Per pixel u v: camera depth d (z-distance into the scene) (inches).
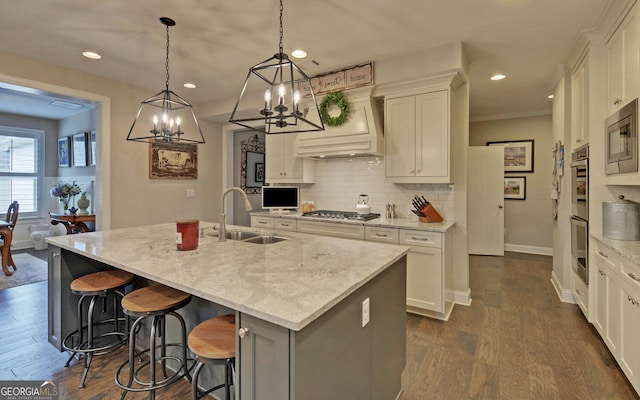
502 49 121.5
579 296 122.2
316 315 41.7
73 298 94.0
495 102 198.5
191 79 154.2
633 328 73.6
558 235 147.3
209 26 102.7
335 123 141.3
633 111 81.9
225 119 198.7
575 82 126.6
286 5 91.1
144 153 169.9
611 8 91.4
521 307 129.0
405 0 89.3
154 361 67.9
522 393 76.5
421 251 119.0
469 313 123.4
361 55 126.0
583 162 113.2
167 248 79.8
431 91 125.0
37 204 244.1
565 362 89.3
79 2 89.3
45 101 196.2
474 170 224.4
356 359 54.9
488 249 222.1
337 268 61.1
